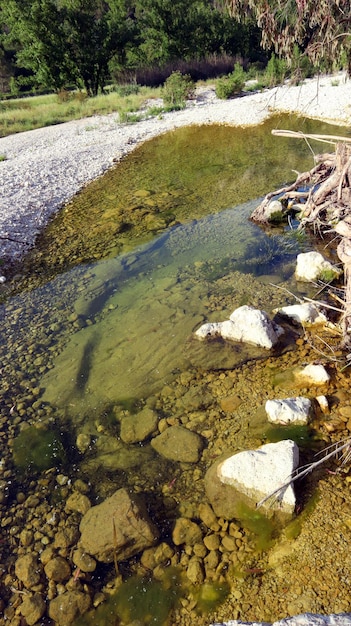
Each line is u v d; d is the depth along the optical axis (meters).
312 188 8.01
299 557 2.98
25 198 10.46
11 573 3.28
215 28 31.33
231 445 3.98
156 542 3.29
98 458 4.13
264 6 5.60
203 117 17.38
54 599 3.06
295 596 2.77
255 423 4.10
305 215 7.88
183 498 3.62
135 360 5.27
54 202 10.42
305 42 6.38
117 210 9.67
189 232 8.40
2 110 24.31
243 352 5.07
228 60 28.78
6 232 8.75
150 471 3.91
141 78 27.80
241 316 5.20
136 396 4.75
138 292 6.69
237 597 2.87
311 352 4.92
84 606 2.99
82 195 10.86
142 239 8.34
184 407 4.51
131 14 37.97
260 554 3.09
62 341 5.81
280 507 3.22
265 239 7.77
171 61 30.23
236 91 20.97
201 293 6.39
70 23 24.22
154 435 4.29
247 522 3.27
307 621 2.44
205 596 2.91
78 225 9.17
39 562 3.31
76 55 25.30
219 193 10.06
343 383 4.39
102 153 14.08
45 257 8.04
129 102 22.02
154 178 11.52
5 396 4.98
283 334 5.23
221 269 6.98
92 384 5.03
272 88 20.52
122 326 5.94
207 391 4.66
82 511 3.66
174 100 20.56
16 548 3.44
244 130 15.23
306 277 6.36
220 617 2.79
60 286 7.11
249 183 10.41
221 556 3.12
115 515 3.35
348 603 2.66
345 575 2.80
